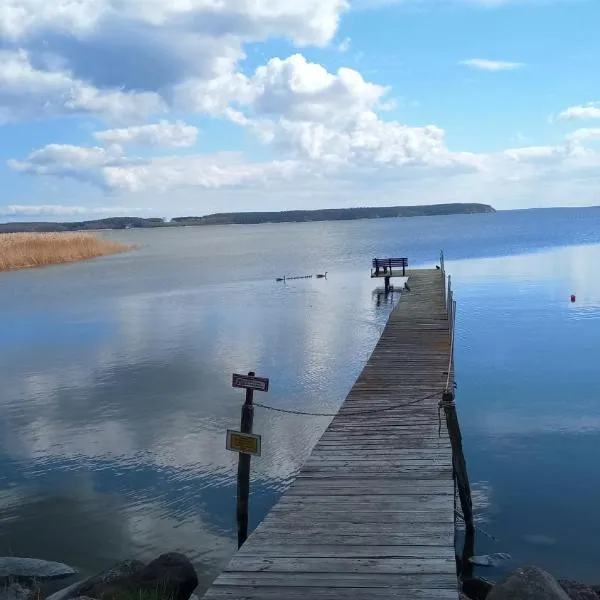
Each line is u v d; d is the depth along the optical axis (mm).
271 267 52125
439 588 5230
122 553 8180
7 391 16078
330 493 7469
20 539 8578
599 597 6375
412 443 9273
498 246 64625
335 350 19578
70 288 38438
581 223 123938
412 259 54625
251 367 17672
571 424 12398
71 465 11133
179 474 10609
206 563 7883
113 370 17906
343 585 5324
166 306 30188
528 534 8281
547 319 23562
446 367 14102
